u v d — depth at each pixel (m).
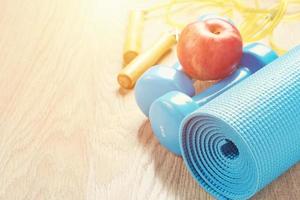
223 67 0.78
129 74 0.85
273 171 0.61
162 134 0.72
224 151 0.65
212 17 0.83
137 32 0.97
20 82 0.91
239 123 0.58
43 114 0.83
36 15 1.11
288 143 0.60
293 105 0.61
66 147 0.76
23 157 0.74
